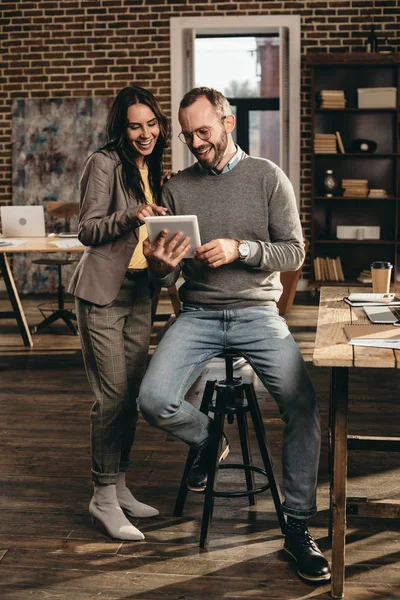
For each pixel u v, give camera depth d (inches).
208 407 102.3
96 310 96.8
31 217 226.1
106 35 312.0
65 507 109.2
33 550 96.0
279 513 96.4
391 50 303.6
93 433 100.1
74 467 125.0
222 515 105.7
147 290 102.7
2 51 317.4
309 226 312.2
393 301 107.6
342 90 300.0
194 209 100.1
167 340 97.4
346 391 82.2
